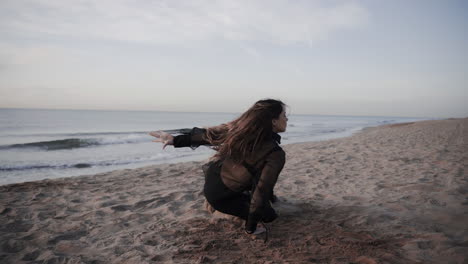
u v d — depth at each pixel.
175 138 2.13
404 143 10.50
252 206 2.07
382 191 3.89
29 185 4.77
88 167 8.48
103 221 2.90
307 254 2.02
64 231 2.61
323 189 4.11
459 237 2.30
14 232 2.61
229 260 1.94
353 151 8.60
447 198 3.38
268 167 2.00
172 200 3.72
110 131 28.91
